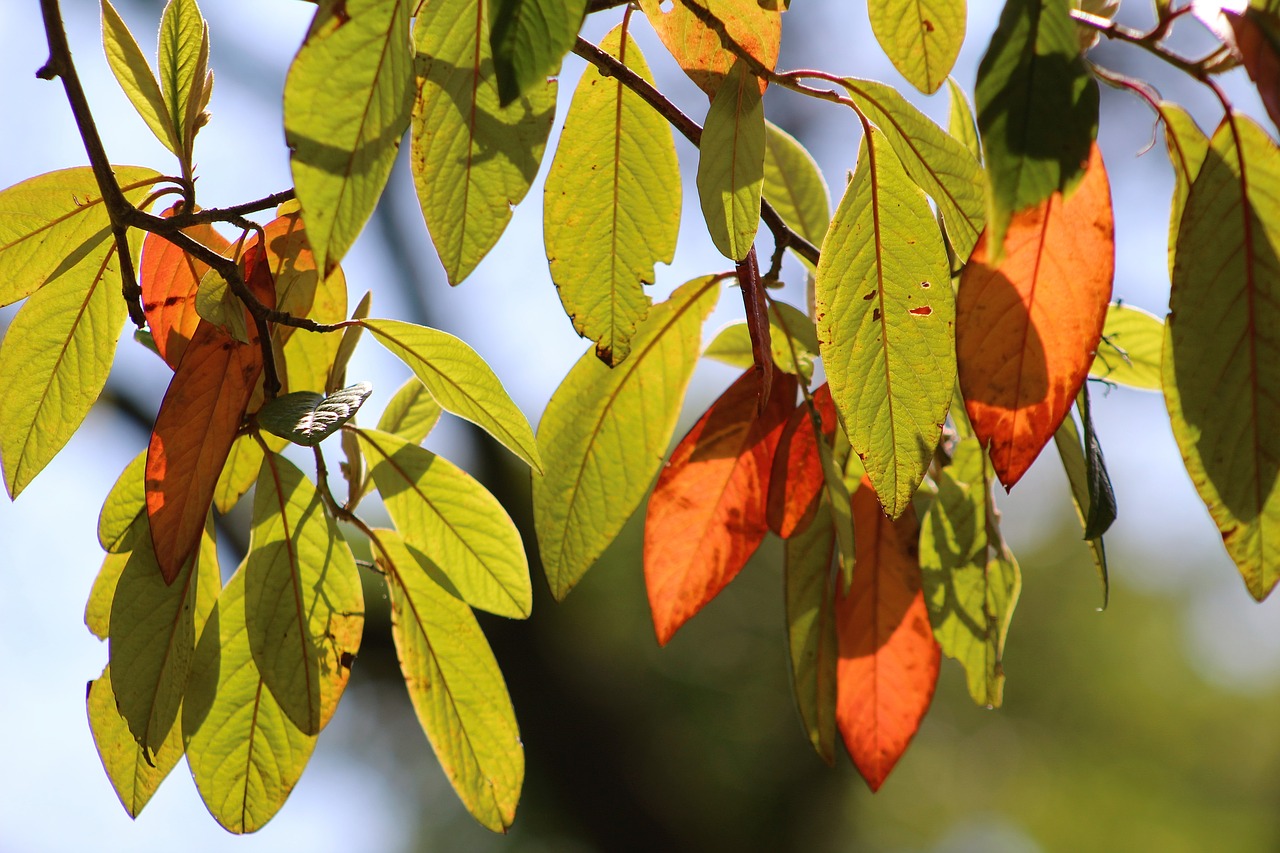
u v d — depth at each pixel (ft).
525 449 3.49
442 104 3.32
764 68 3.38
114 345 3.54
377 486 3.55
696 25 3.43
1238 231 3.33
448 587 3.56
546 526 3.57
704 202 3.37
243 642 3.50
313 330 3.43
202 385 3.41
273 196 3.44
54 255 3.51
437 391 3.48
